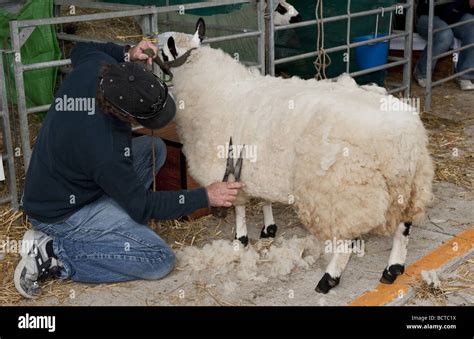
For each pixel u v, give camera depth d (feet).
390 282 11.69
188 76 12.75
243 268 12.35
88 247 11.65
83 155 10.59
